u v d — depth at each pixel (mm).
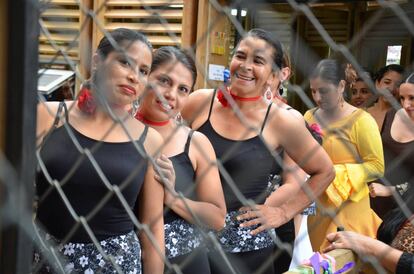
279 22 1979
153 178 1704
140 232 1746
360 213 2490
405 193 1926
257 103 2047
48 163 1580
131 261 1659
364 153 2484
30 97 885
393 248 1780
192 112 2176
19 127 880
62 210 1592
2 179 900
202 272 1933
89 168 1552
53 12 2371
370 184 2619
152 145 1675
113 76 1415
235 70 1952
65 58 1272
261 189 2098
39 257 1523
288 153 2109
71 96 2547
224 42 3186
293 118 2049
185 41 3324
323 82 1654
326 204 2430
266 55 1886
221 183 2061
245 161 2016
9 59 870
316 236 2408
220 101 2045
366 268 1818
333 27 3227
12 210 907
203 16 3289
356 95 1840
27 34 863
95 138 1583
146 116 1883
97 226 1595
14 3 855
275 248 2266
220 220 1918
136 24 3484
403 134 2584
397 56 2643
